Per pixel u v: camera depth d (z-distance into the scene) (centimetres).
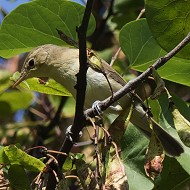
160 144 797
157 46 1023
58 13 1045
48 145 1384
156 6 941
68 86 1130
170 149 980
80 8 1035
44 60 1156
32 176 979
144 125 1034
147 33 1019
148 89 1191
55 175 796
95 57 809
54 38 1079
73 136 850
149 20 947
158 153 791
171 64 1018
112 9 1444
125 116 830
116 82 1091
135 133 1033
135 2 1441
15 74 1203
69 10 1041
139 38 1022
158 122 1025
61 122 1477
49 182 834
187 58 955
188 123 789
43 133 1374
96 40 1464
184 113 1023
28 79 1157
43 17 1054
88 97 1092
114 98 866
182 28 942
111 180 749
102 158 774
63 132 1465
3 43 1086
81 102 812
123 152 1020
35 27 1066
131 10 1435
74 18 1049
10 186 854
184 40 836
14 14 1053
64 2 1030
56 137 1394
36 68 1172
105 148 779
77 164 802
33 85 1160
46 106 1473
